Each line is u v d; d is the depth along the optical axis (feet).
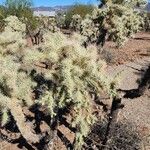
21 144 37.60
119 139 43.70
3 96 27.99
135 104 57.67
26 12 101.09
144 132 47.65
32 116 42.75
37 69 29.40
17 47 30.42
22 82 28.53
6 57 29.37
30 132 38.17
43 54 26.02
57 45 26.13
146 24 155.84
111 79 28.48
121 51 93.56
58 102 27.37
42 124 42.63
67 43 26.13
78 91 26.48
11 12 101.55
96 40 57.62
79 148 30.55
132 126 48.78
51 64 26.40
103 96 53.16
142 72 74.79
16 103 29.19
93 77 26.86
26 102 29.48
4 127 39.58
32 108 43.47
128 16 57.00
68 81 25.50
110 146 41.86
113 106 37.99
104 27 55.06
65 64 25.50
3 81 27.32
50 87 26.86
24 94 28.96
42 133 40.27
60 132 42.80
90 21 59.82
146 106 57.47
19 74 28.50
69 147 39.81
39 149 37.04
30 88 28.91
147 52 96.99
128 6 56.39
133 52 94.63
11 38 30.68
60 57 26.17
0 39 30.40
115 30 55.01
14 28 54.08
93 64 26.40
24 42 30.99
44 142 36.73
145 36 137.59
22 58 30.04
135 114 53.88
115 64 80.12
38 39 79.30
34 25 96.94
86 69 26.45
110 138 41.27
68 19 133.39
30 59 25.86
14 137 38.73
